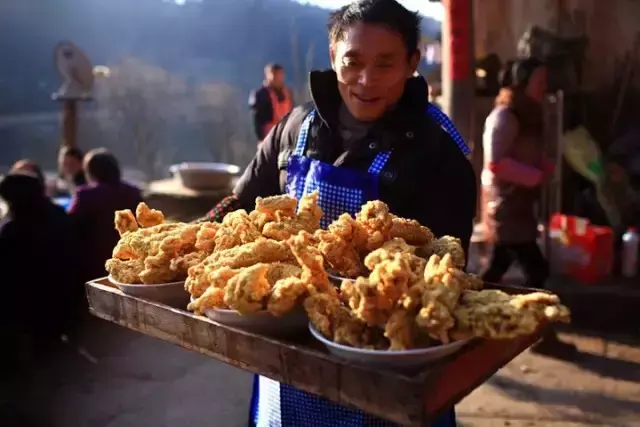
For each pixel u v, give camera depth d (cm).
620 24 523
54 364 369
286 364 103
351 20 142
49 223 362
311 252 113
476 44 561
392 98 147
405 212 147
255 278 111
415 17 146
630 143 512
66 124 738
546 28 542
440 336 97
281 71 673
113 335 407
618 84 527
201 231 142
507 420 292
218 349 115
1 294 353
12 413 317
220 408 320
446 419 148
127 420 311
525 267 357
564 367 339
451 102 419
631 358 345
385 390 90
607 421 288
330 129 156
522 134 340
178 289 135
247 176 180
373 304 100
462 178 151
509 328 95
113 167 392
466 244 151
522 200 347
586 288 410
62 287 371
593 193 491
